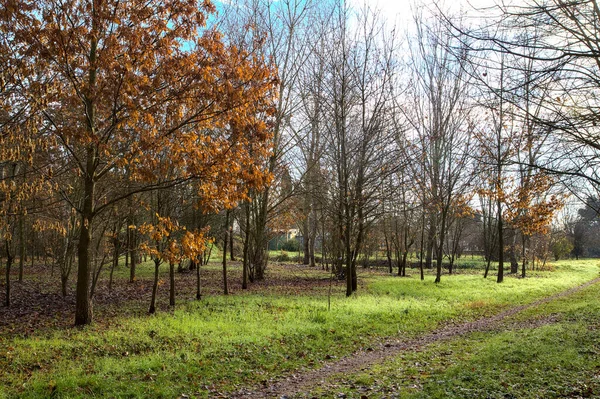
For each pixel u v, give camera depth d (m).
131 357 8.79
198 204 10.66
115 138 11.20
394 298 18.02
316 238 42.69
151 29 9.88
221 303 15.61
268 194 25.33
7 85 7.83
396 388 6.72
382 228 33.41
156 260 13.80
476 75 6.78
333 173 20.06
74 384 7.05
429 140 24.05
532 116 6.60
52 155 10.91
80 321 11.63
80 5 9.45
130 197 14.35
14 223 14.84
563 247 47.00
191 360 8.56
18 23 8.20
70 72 9.48
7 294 14.62
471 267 40.84
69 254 17.08
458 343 10.08
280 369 8.48
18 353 8.87
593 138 6.64
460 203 25.86
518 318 13.30
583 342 8.71
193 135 9.99
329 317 12.86
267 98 10.73
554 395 5.73
